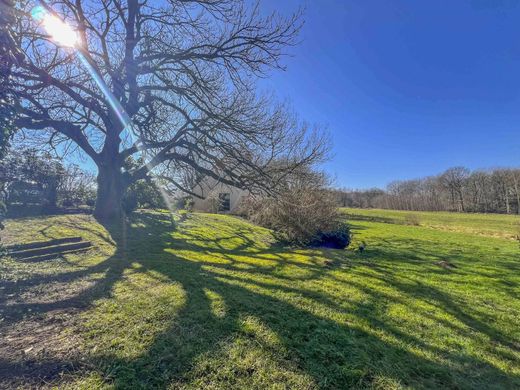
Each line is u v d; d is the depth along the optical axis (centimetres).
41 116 836
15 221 820
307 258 836
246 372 250
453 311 493
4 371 221
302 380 248
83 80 897
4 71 340
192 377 235
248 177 926
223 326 324
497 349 366
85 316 320
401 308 476
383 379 267
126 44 961
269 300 428
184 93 918
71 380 217
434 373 293
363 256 995
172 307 358
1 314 312
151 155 1045
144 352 259
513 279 764
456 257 1109
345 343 325
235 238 1102
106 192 1023
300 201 1096
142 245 743
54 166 1248
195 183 1222
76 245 643
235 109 934
